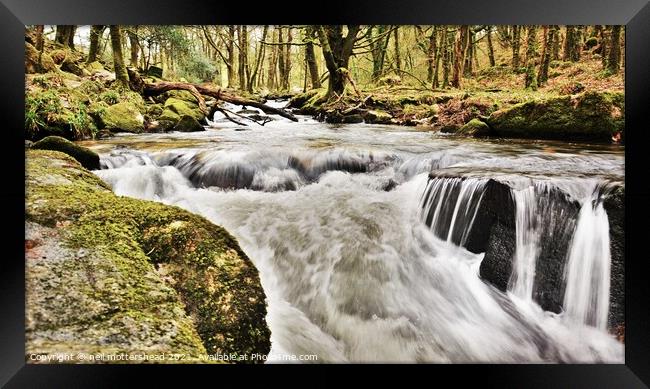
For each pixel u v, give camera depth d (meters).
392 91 6.18
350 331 3.15
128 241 2.59
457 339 3.09
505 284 3.08
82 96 4.55
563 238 3.05
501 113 4.65
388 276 3.30
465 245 3.21
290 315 3.20
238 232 3.56
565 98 4.34
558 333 3.03
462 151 3.95
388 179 3.77
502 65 5.94
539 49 5.50
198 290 2.45
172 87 5.69
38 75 4.33
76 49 5.25
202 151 3.81
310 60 6.75
